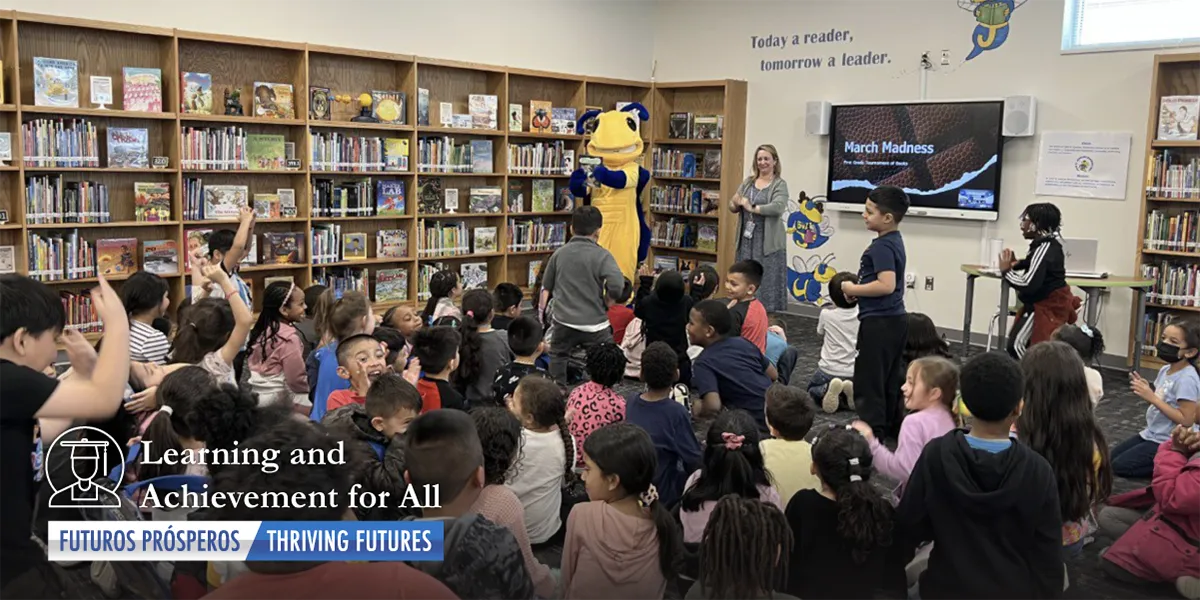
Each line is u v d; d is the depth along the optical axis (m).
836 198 8.16
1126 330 6.52
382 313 7.46
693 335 4.11
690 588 2.26
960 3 7.27
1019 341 5.50
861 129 7.91
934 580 2.26
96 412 1.59
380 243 7.42
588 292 5.01
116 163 5.88
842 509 2.30
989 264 6.93
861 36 7.92
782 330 5.26
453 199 7.87
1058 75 6.80
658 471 3.13
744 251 8.16
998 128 7.04
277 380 3.78
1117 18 6.54
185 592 1.83
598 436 2.25
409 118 7.39
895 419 4.23
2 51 5.40
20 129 5.39
